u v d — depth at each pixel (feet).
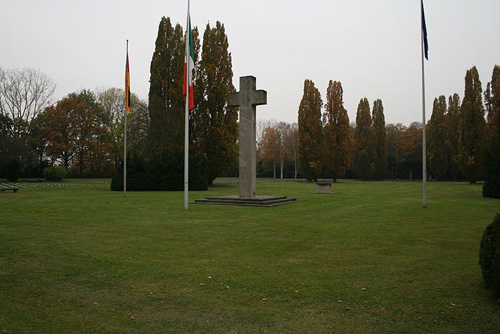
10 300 18.90
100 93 220.02
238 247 30.96
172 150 120.98
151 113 126.82
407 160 247.50
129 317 16.69
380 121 230.89
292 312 17.10
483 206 62.85
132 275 22.98
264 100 67.67
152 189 114.32
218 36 135.95
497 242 18.28
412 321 16.02
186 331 15.24
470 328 15.30
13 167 160.66
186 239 34.35
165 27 137.28
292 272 23.53
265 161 286.66
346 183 178.19
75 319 16.51
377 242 32.91
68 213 53.01
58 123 189.57
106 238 34.76
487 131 158.30
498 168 81.66
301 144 194.29
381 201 72.95
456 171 201.57
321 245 31.71
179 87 136.46
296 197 82.89
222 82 135.85
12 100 187.93
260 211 55.93
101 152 204.85
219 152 133.80
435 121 206.08
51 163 199.62
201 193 96.48
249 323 15.96
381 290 19.98
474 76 157.38
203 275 22.89
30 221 45.19
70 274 23.27
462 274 22.86
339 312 17.06
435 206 63.10
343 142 194.80
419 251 29.37
